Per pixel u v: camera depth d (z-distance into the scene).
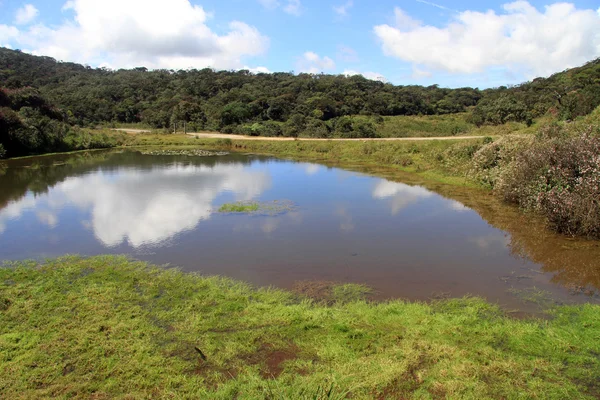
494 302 6.09
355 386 3.95
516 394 3.95
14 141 25.86
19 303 5.79
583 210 8.91
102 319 5.35
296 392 3.80
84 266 7.32
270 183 16.25
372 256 8.04
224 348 4.76
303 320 5.35
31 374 4.24
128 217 10.88
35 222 10.45
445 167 18.17
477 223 10.42
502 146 15.09
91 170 19.72
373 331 5.06
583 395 3.96
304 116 45.59
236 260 7.76
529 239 9.03
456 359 4.48
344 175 18.42
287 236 9.27
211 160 24.52
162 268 7.30
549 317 5.61
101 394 3.99
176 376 4.25
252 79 67.31
